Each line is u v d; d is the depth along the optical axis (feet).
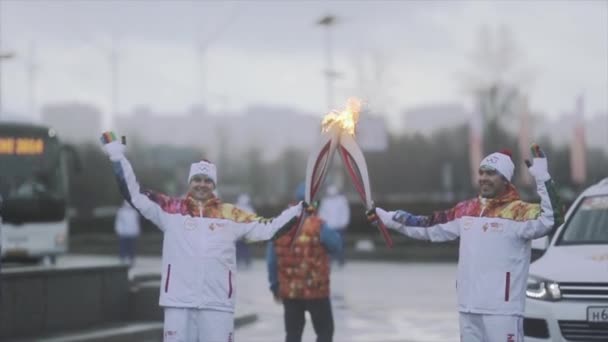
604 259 33.24
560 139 220.84
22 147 79.97
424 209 126.31
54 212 80.43
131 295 48.32
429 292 73.77
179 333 25.82
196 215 25.99
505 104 190.19
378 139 161.58
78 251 138.10
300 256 33.76
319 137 26.94
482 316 25.14
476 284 25.17
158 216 26.08
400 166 235.81
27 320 41.39
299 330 34.37
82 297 44.98
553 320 31.73
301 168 342.64
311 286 33.91
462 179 239.30
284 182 325.21
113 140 25.84
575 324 31.53
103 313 46.52
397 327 52.75
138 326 46.09
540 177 24.84
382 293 72.95
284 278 34.14
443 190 238.07
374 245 126.21
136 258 129.70
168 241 26.02
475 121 139.13
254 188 350.43
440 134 241.96
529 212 24.97
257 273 96.07
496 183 25.53
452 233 25.98
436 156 239.91
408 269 101.04
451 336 49.01
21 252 78.28
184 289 25.76
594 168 217.36
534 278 32.71
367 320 56.08
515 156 190.19
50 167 80.79
